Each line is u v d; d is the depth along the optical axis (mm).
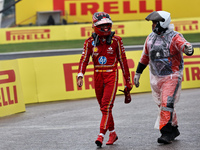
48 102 33062
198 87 36594
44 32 77875
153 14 17609
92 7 92312
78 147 17938
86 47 18203
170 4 93938
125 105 29109
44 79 33375
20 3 91625
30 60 33188
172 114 17500
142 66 18891
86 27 78750
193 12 94375
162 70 17781
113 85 17906
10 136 20984
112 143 18266
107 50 17812
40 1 91750
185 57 36656
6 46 81000
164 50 17625
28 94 32906
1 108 27672
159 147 17172
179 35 17531
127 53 35594
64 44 80625
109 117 17812
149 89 35594
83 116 25812
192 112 25172
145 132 20406
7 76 28469
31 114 27875
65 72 33812
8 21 124375
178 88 17781
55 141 19328
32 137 20469
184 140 18297
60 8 92000
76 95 33844
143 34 79438
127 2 93125
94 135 20250
